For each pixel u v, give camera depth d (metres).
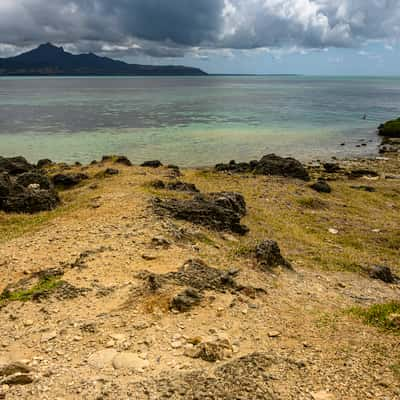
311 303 12.59
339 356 8.77
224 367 7.84
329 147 58.38
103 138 60.94
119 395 6.95
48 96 151.38
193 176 34.03
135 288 11.55
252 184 32.66
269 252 15.77
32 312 10.47
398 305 11.66
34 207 22.34
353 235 22.36
